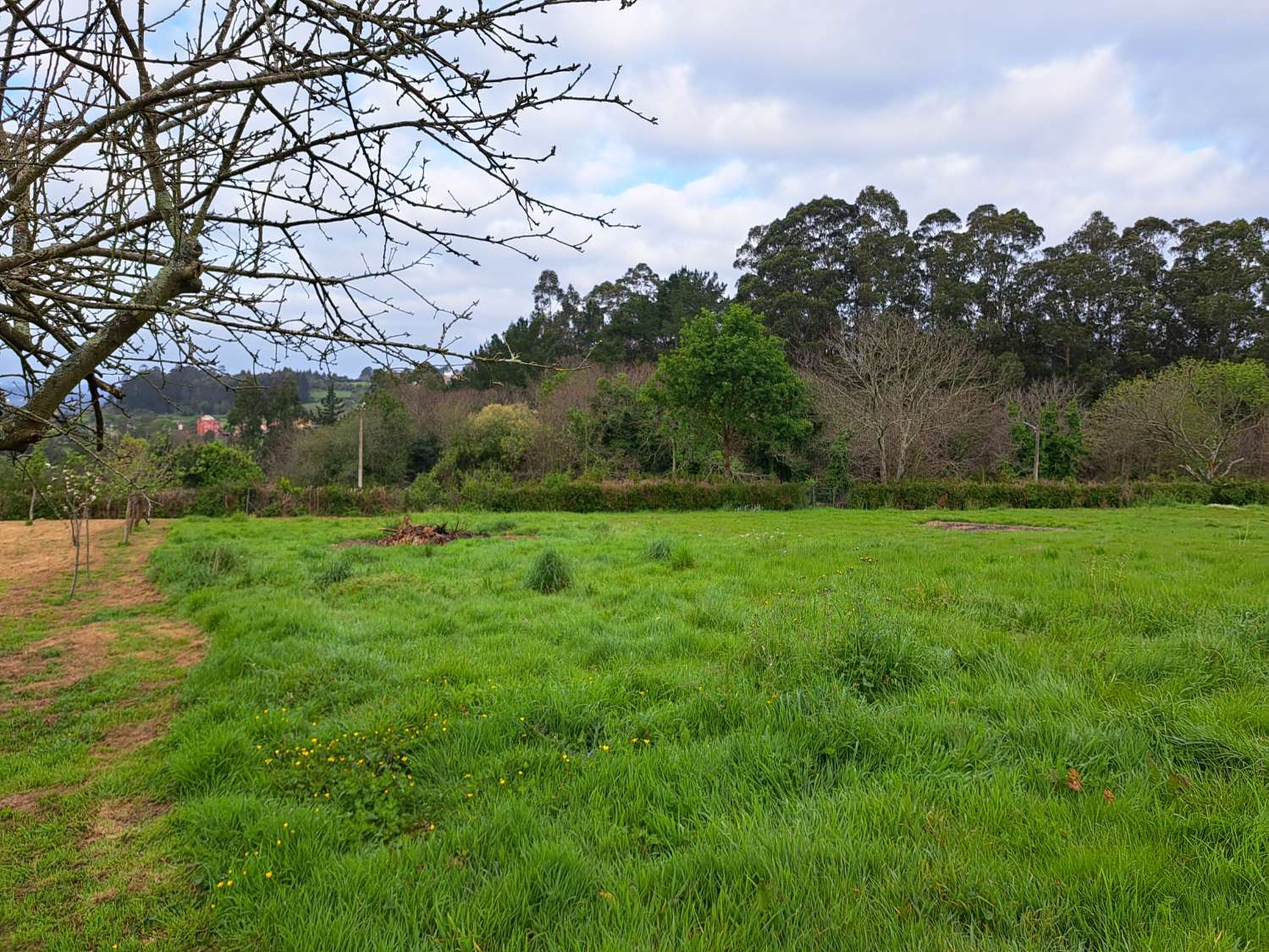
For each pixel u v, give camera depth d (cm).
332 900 270
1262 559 995
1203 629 548
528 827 307
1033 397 3772
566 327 5628
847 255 5041
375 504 2505
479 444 3591
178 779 377
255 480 2572
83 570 1184
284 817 324
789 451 3434
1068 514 2272
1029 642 540
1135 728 375
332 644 599
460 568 1056
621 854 290
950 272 4888
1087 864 260
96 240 222
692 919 244
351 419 3750
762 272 5022
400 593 834
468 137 210
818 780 344
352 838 315
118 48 216
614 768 358
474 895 263
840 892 253
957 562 978
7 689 559
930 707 421
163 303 227
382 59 189
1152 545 1205
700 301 5488
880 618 542
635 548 1250
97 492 991
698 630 616
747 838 287
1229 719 379
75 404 285
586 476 2928
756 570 951
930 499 2700
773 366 2841
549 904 258
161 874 303
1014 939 225
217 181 217
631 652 559
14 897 290
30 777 399
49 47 183
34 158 211
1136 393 3266
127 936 265
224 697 494
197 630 735
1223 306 4450
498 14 187
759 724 395
